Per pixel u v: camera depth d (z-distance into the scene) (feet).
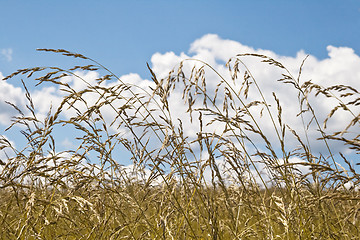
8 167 10.35
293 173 10.21
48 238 10.09
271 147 10.30
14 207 11.21
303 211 10.42
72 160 10.27
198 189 10.41
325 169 7.92
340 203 10.41
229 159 10.57
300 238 9.51
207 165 10.15
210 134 10.28
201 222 11.32
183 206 11.12
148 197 11.62
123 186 11.57
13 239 9.53
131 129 10.44
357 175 7.84
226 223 11.28
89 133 10.55
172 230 10.33
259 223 11.16
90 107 10.27
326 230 10.09
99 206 10.41
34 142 11.36
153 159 10.41
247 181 11.78
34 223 9.16
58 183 9.95
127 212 11.64
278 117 10.21
